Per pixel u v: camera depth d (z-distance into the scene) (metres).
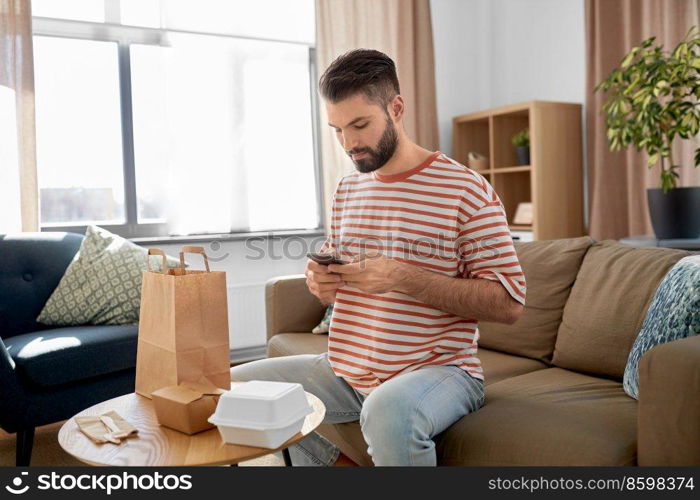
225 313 1.23
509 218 3.98
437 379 1.29
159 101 3.39
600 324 1.67
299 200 3.76
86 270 2.48
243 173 3.57
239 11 3.55
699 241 2.54
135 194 3.38
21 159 2.88
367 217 1.48
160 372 1.22
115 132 3.35
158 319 1.23
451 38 4.20
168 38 3.36
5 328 2.39
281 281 2.38
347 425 1.61
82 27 3.21
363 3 3.68
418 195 1.39
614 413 1.32
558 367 1.81
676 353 1.06
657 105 2.59
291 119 3.72
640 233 3.35
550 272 1.94
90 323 2.44
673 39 3.09
